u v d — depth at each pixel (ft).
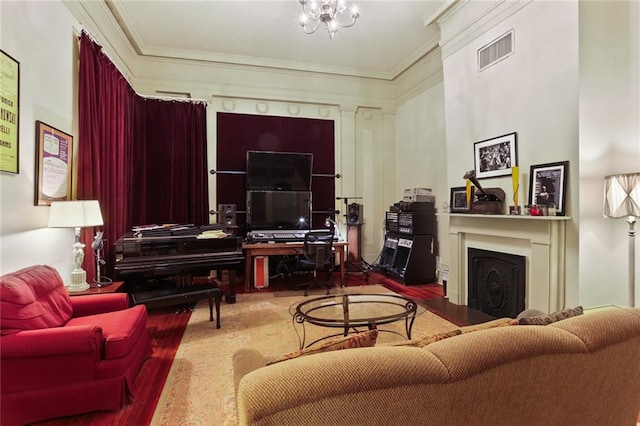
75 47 10.19
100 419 6.19
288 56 17.71
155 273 11.03
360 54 17.51
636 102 8.88
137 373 7.47
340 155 19.97
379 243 20.49
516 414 3.09
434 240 16.99
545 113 9.53
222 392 7.06
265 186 17.88
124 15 13.41
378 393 2.58
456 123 12.94
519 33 10.28
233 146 18.43
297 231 18.07
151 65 17.10
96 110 10.92
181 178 16.85
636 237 8.93
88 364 6.21
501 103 10.96
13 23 7.20
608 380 3.51
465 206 12.36
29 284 6.55
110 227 12.07
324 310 8.54
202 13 13.65
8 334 5.84
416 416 2.71
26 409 5.90
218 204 18.20
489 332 3.15
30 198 7.85
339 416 2.50
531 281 9.72
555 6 9.19
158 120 16.46
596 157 8.87
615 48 9.02
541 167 9.61
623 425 3.80
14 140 7.18
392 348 2.94
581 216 8.79
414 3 12.99
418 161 18.39
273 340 9.69
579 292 8.77
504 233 10.60
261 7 13.25
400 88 19.95
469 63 12.25
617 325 3.54
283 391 2.42
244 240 16.47
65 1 9.58
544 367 3.11
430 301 13.10
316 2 11.56
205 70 17.79
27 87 7.74
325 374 2.53
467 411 2.87
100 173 11.14
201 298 10.36
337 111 20.08
